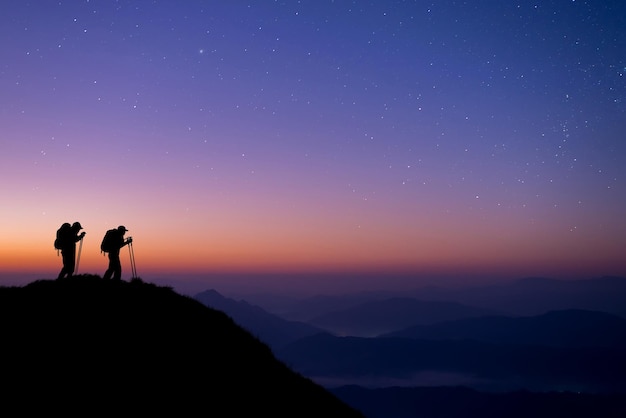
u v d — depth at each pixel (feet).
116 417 49.62
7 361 56.44
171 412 53.11
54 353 60.13
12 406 48.08
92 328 68.69
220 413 56.13
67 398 51.26
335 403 73.82
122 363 60.95
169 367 63.10
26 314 70.08
